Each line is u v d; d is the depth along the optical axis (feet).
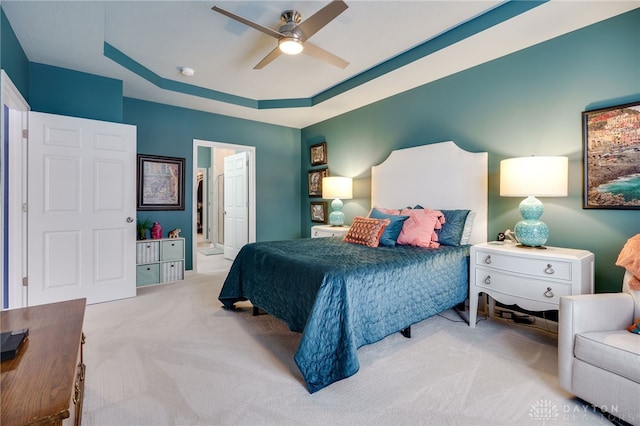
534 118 8.70
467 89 10.25
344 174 15.40
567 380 5.27
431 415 4.99
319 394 5.54
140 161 13.25
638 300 5.60
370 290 6.57
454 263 8.77
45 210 9.50
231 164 18.93
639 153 6.94
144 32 8.63
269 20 8.16
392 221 9.95
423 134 11.66
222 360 6.71
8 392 2.93
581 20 7.47
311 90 13.39
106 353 6.96
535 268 7.18
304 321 6.61
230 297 9.68
